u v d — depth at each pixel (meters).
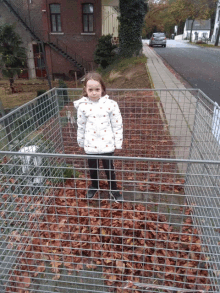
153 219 2.82
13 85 16.36
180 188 3.45
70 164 4.06
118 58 17.14
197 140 3.26
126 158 1.62
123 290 2.16
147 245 2.50
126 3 15.94
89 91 2.79
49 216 2.88
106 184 3.50
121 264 2.29
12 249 2.30
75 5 18.39
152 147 4.47
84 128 2.99
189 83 10.73
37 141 3.30
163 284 2.16
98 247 2.49
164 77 11.88
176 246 2.47
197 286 2.15
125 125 5.25
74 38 19.41
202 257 2.38
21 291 2.19
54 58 20.17
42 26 19.41
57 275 2.29
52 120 3.85
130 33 16.47
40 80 19.53
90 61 19.91
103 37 17.20
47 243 2.53
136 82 12.21
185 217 2.86
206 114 3.13
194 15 38.75
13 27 14.45
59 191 3.38
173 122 5.31
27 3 18.73
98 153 2.94
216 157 2.66
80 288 2.21
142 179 3.68
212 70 13.83
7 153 1.70
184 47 30.80
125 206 3.03
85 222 2.78
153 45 31.03
